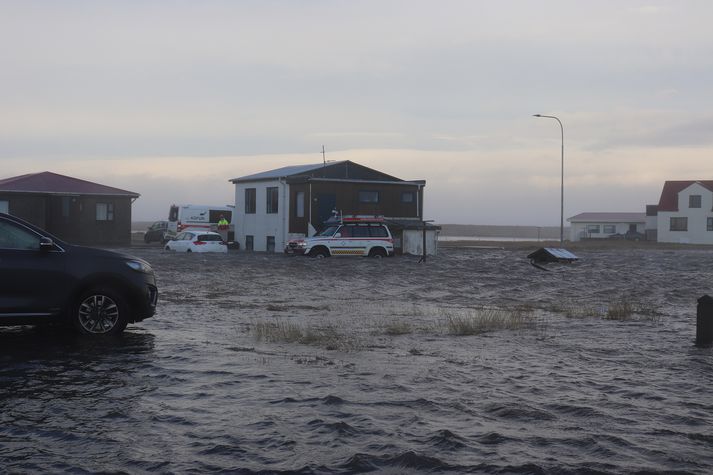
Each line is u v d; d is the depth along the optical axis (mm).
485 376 8078
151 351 9484
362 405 6641
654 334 11789
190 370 8227
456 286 22469
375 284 22609
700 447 5438
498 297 19203
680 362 9117
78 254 10477
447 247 57875
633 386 7602
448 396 7031
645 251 54781
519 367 8672
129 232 51031
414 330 12000
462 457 5129
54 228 49000
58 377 7797
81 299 10430
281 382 7621
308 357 9188
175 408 6484
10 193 47594
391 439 5555
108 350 9539
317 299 17672
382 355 9438
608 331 12148
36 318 10141
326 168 44688
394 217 45281
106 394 7020
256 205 47938
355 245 36562
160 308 14672
